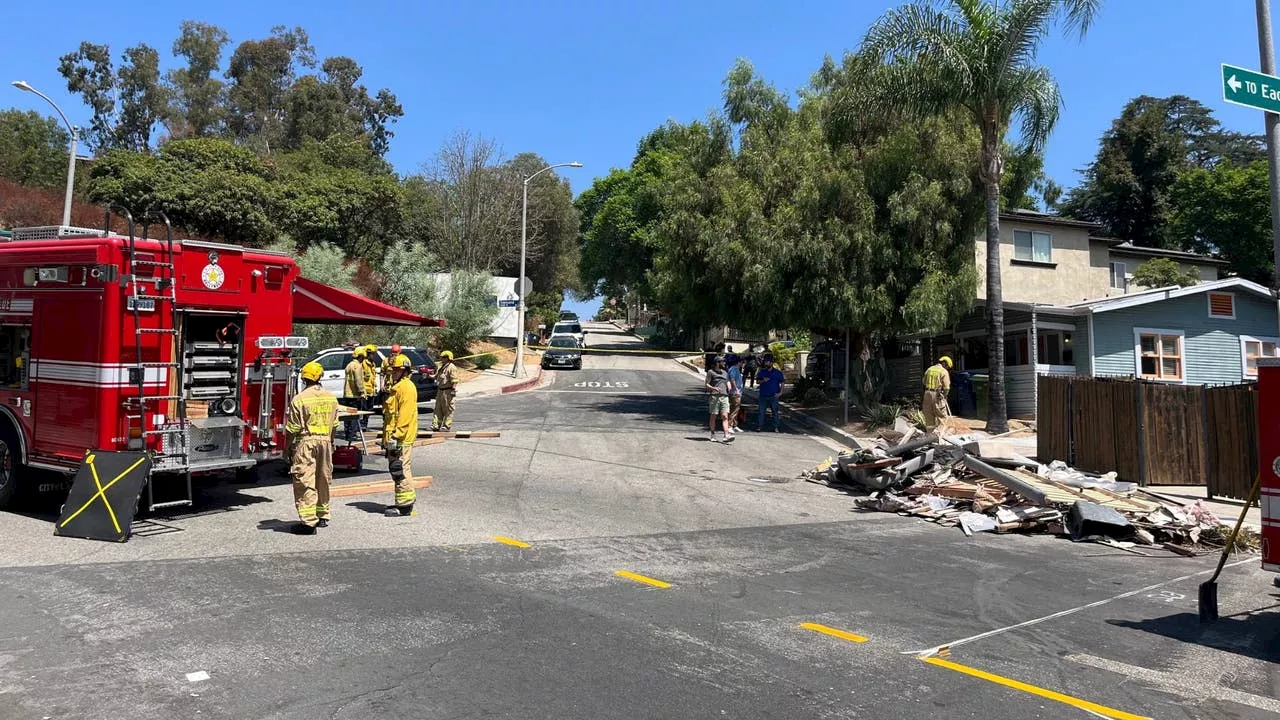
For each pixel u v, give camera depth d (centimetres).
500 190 4756
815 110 2203
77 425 900
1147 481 1291
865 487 1255
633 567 778
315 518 869
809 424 2192
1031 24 1658
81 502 845
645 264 5806
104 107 6019
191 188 3400
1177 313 2197
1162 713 480
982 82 1709
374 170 5562
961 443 1205
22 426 955
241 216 3516
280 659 524
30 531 865
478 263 4631
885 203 1992
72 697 462
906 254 1958
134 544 816
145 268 904
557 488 1184
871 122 2009
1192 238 4541
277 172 3934
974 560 859
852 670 532
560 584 711
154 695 467
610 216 5894
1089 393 1406
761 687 498
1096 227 2906
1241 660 571
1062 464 1285
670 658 542
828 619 639
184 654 530
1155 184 4988
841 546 906
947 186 1961
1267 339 2269
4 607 620
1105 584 773
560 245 5909
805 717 458
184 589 670
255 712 447
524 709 457
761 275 1952
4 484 973
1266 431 619
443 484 1177
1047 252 2881
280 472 1225
